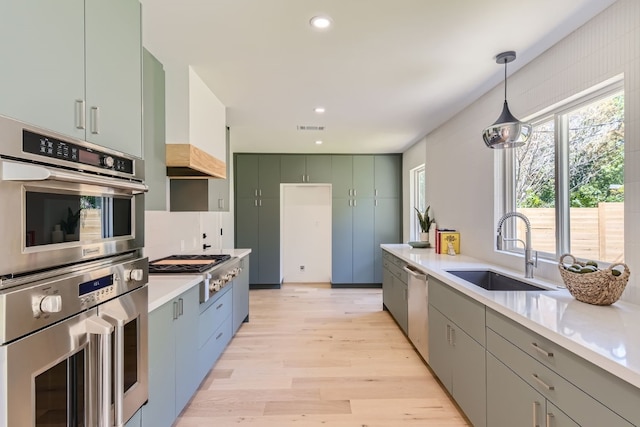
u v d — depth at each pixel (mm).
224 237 4734
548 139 2311
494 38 1996
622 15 1588
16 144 840
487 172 2910
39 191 912
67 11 1050
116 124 1315
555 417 1207
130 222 1371
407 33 1942
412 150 5203
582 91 1845
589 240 1940
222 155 3184
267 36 1974
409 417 2068
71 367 1040
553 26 1855
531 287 2074
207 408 2166
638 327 1223
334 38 2002
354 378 2557
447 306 2246
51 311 904
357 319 4000
